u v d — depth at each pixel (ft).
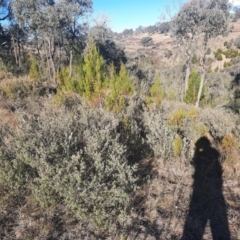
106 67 72.79
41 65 89.51
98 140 11.50
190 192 13.10
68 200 9.67
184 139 16.92
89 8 83.87
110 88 29.99
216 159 16.58
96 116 15.57
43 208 10.03
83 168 9.87
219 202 12.53
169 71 102.32
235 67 111.34
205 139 19.08
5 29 93.09
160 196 12.48
